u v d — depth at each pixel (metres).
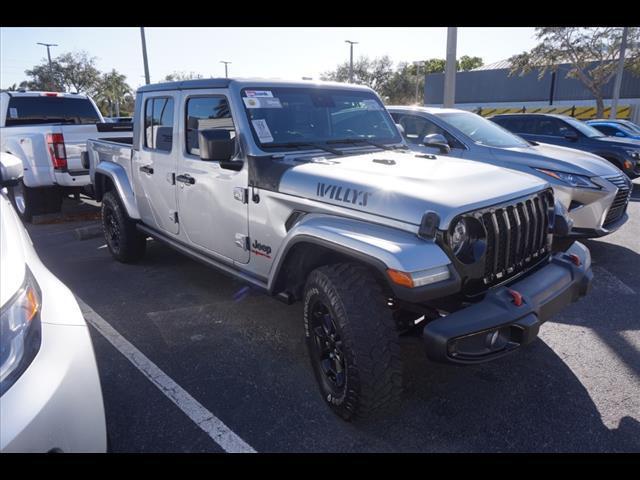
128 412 2.95
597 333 3.90
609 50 29.84
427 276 2.42
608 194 5.50
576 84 36.28
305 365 3.48
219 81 3.68
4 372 1.71
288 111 3.74
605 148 9.38
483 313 2.50
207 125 3.83
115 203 5.38
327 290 2.67
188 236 4.30
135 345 3.77
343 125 4.04
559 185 5.61
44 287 2.17
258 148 3.43
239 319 4.22
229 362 3.52
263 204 3.35
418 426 2.82
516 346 2.59
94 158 5.97
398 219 2.60
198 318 4.24
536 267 3.13
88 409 1.94
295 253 3.14
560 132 9.78
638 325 4.04
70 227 7.81
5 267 1.94
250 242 3.55
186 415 2.92
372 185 2.78
